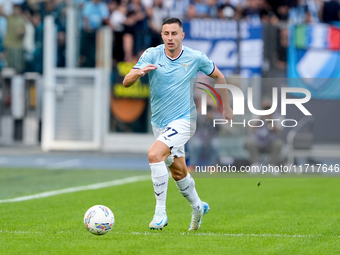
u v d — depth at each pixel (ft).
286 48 183.11
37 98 241.55
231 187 125.29
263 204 98.07
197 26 184.65
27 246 58.13
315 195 111.14
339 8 224.33
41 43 241.76
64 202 97.86
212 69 69.41
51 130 223.30
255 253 56.18
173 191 116.57
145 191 114.93
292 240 63.93
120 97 221.25
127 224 75.10
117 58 223.71
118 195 108.47
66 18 236.63
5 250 56.24
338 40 185.26
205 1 224.74
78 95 222.69
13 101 240.12
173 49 65.67
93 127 222.69
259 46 181.88
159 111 68.33
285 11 223.10
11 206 92.32
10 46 238.89
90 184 126.82
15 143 242.78
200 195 110.93
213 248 58.08
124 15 227.20
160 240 62.03
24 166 167.43
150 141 221.05
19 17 240.53
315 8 223.92
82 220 78.07
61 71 221.25
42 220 77.92
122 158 200.54
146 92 219.82
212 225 75.51
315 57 184.34
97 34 222.48
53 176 142.51
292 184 131.85
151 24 224.94
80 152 219.82
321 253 57.06
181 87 67.41
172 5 225.97
